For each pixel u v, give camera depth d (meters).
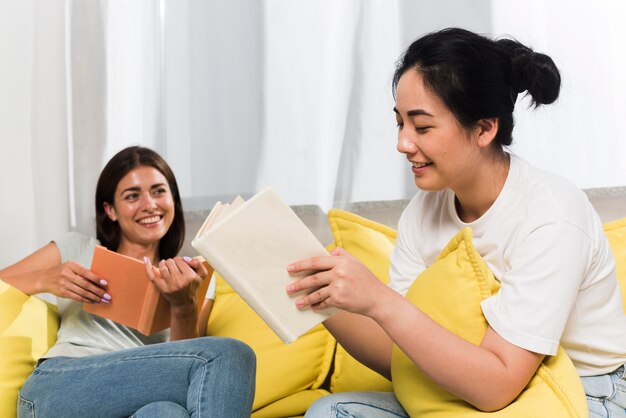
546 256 1.31
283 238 1.24
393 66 2.38
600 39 2.30
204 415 1.56
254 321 2.06
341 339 1.55
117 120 2.50
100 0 2.49
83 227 2.51
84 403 1.68
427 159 1.38
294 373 1.99
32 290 1.90
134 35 2.50
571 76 2.31
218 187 2.47
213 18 2.46
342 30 2.41
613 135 2.31
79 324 1.98
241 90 2.46
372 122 2.39
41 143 2.46
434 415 1.37
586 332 1.40
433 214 1.59
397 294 1.28
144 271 1.78
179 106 2.47
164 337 2.06
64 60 2.46
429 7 2.36
